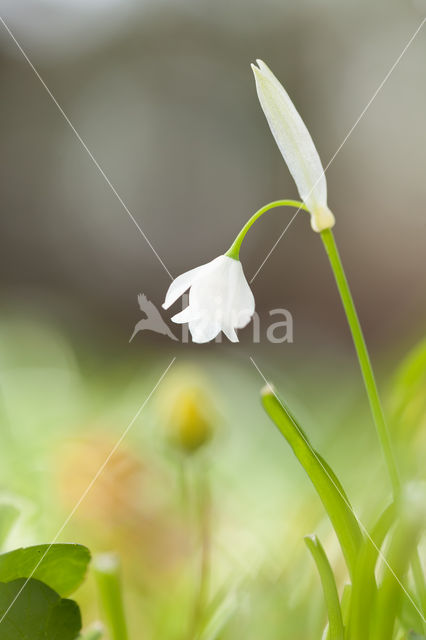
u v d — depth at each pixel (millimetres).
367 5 916
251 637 213
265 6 1040
